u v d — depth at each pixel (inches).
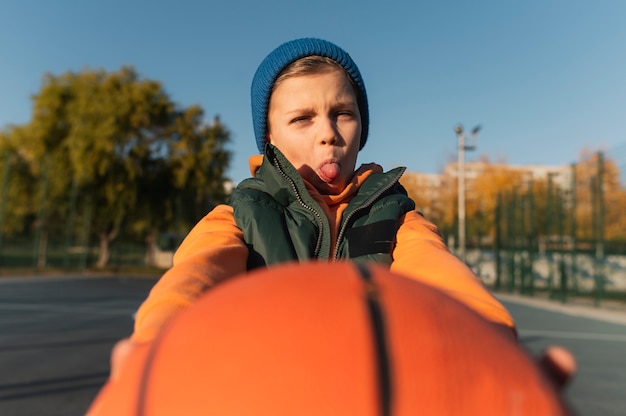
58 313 382.9
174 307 21.9
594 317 430.9
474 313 16.0
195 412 12.9
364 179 49.1
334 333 13.6
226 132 1115.9
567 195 637.3
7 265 923.4
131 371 15.3
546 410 12.9
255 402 12.6
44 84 1032.8
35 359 225.1
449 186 1307.8
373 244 40.6
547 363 15.3
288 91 48.6
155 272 1014.4
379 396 12.5
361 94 55.7
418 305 14.8
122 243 1138.0
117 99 986.7
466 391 12.9
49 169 973.8
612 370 222.1
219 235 36.1
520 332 333.1
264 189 46.5
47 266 963.3
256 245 41.2
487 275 831.7
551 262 615.2
